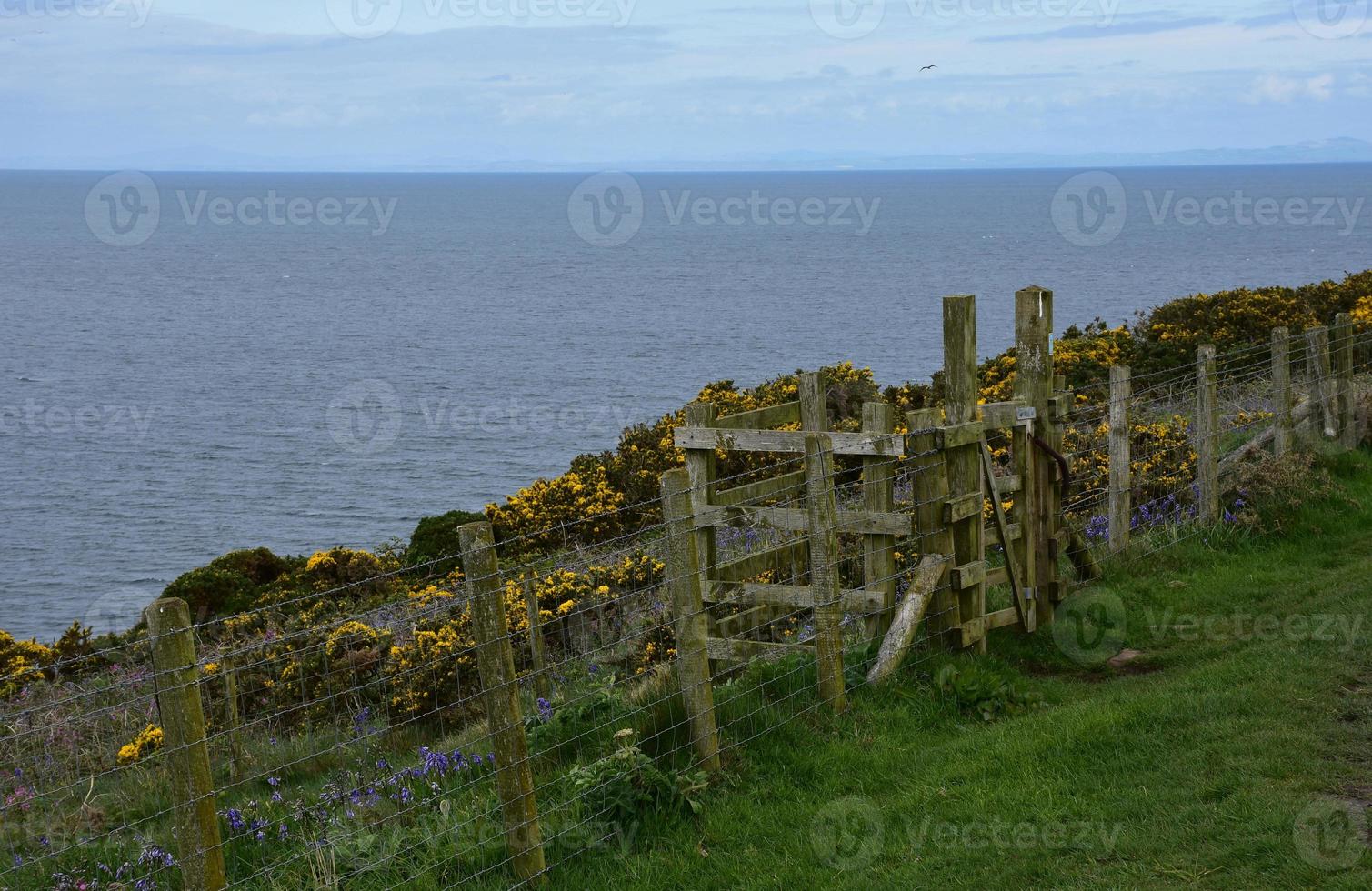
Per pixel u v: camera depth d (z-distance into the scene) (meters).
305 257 195.75
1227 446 14.80
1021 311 10.18
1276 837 5.69
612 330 89.56
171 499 40.97
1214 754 6.86
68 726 9.25
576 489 17.34
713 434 9.09
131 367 76.44
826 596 8.09
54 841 7.14
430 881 6.12
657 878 6.16
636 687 8.62
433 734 10.44
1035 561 10.23
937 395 19.17
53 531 37.31
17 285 141.38
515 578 11.90
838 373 20.50
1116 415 11.58
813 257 166.62
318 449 48.53
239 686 10.60
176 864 6.46
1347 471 14.34
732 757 7.42
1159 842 5.90
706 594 9.29
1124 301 86.75
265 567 18.56
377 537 34.97
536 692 10.12
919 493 9.13
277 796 7.68
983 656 9.34
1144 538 12.05
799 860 6.25
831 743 7.71
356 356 79.50
